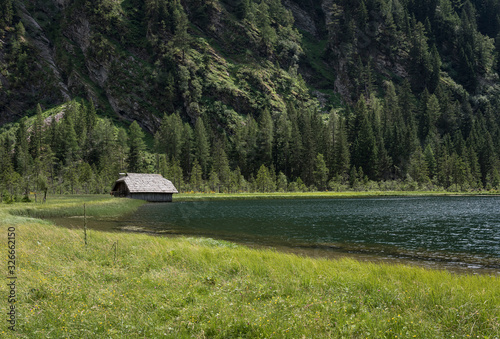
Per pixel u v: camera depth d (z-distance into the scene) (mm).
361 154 132625
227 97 183500
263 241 24906
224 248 17094
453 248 22703
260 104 187625
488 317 7141
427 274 12086
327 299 8391
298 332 6379
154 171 136750
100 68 186500
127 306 7812
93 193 91500
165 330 6543
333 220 38875
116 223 34875
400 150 141375
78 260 12859
